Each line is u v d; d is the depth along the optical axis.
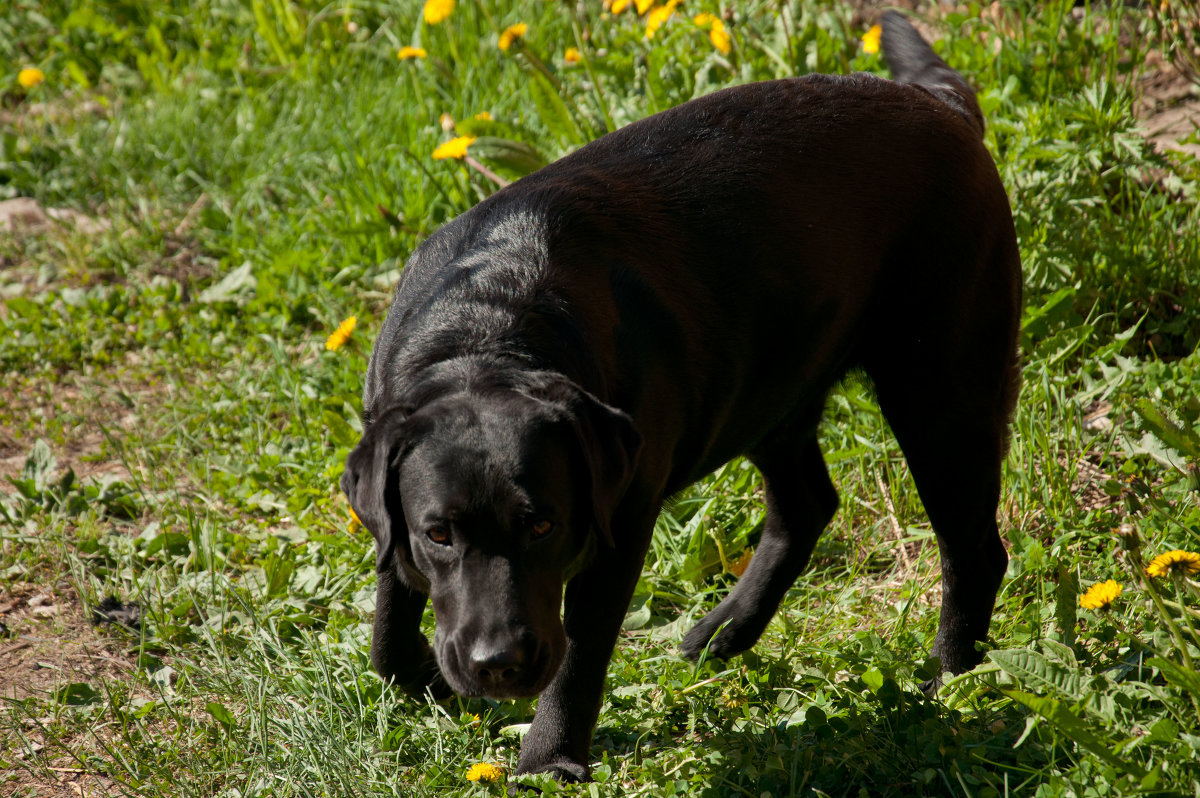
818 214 4.02
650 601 4.74
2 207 8.58
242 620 4.67
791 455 4.59
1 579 5.02
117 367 6.84
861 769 3.50
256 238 7.70
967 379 4.27
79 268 7.76
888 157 4.12
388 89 8.79
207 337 6.97
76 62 10.60
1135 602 4.19
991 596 4.27
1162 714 3.49
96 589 4.93
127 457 5.95
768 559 4.57
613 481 3.29
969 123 4.45
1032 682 3.52
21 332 7.10
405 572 3.67
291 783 3.70
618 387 3.66
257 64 9.99
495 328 3.58
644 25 8.26
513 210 3.88
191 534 5.15
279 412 6.29
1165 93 7.25
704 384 3.91
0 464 5.97
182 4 11.10
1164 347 5.71
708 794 3.54
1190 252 5.89
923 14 8.28
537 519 3.21
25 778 3.92
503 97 8.25
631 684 4.23
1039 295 5.72
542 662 3.24
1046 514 4.86
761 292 3.96
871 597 4.74
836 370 4.40
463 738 3.91
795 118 4.12
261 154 8.52
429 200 7.43
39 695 4.33
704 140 4.05
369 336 6.48
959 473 4.28
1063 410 5.21
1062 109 6.32
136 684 4.40
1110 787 3.20
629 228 3.83
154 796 3.75
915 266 4.17
